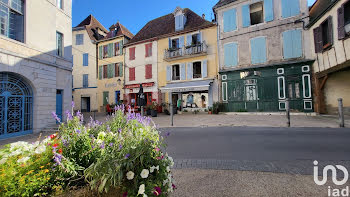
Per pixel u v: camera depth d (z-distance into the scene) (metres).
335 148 4.17
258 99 12.72
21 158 1.62
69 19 11.47
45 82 9.33
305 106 11.27
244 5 13.56
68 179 1.56
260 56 12.83
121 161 1.52
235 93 13.60
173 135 6.39
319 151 4.02
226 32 14.32
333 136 5.27
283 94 11.90
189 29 16.03
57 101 10.49
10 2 7.93
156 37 17.67
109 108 16.72
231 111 13.68
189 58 16.12
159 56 17.69
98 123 2.92
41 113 9.05
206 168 3.30
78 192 1.52
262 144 4.75
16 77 8.15
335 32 8.99
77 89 21.73
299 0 11.80
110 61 20.44
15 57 7.85
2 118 7.53
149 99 18.11
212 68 15.02
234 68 13.80
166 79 17.12
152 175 1.64
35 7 8.95
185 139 5.71
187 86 14.93
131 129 2.42
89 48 21.56
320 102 10.85
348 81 10.18
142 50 18.69
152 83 17.59
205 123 9.09
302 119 9.12
